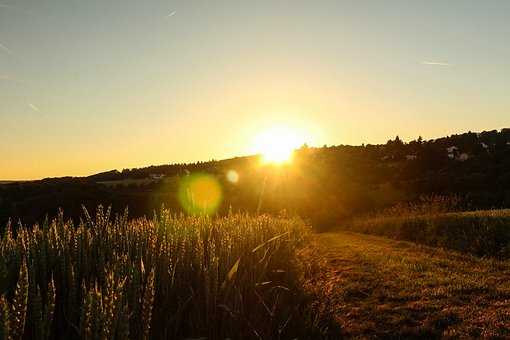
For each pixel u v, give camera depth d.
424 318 7.45
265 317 6.29
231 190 42.09
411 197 57.94
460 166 75.00
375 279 10.76
